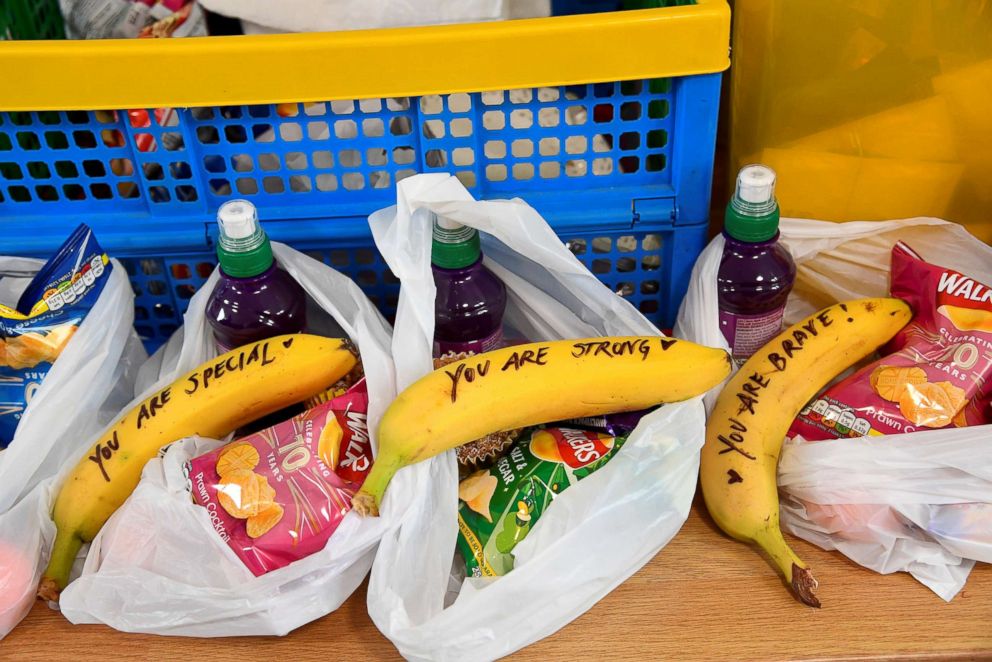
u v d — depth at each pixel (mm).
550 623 637
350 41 683
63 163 881
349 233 796
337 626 667
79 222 790
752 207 733
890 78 763
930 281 759
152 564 647
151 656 649
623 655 638
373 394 685
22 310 709
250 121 737
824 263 847
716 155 993
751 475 694
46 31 965
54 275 707
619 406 691
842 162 812
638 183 789
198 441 691
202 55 688
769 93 796
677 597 675
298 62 691
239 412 717
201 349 764
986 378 719
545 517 656
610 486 659
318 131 835
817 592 673
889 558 678
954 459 662
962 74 747
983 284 746
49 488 705
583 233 804
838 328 764
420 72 698
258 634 645
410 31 689
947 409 705
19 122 848
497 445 725
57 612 681
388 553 647
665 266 838
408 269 674
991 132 772
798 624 652
